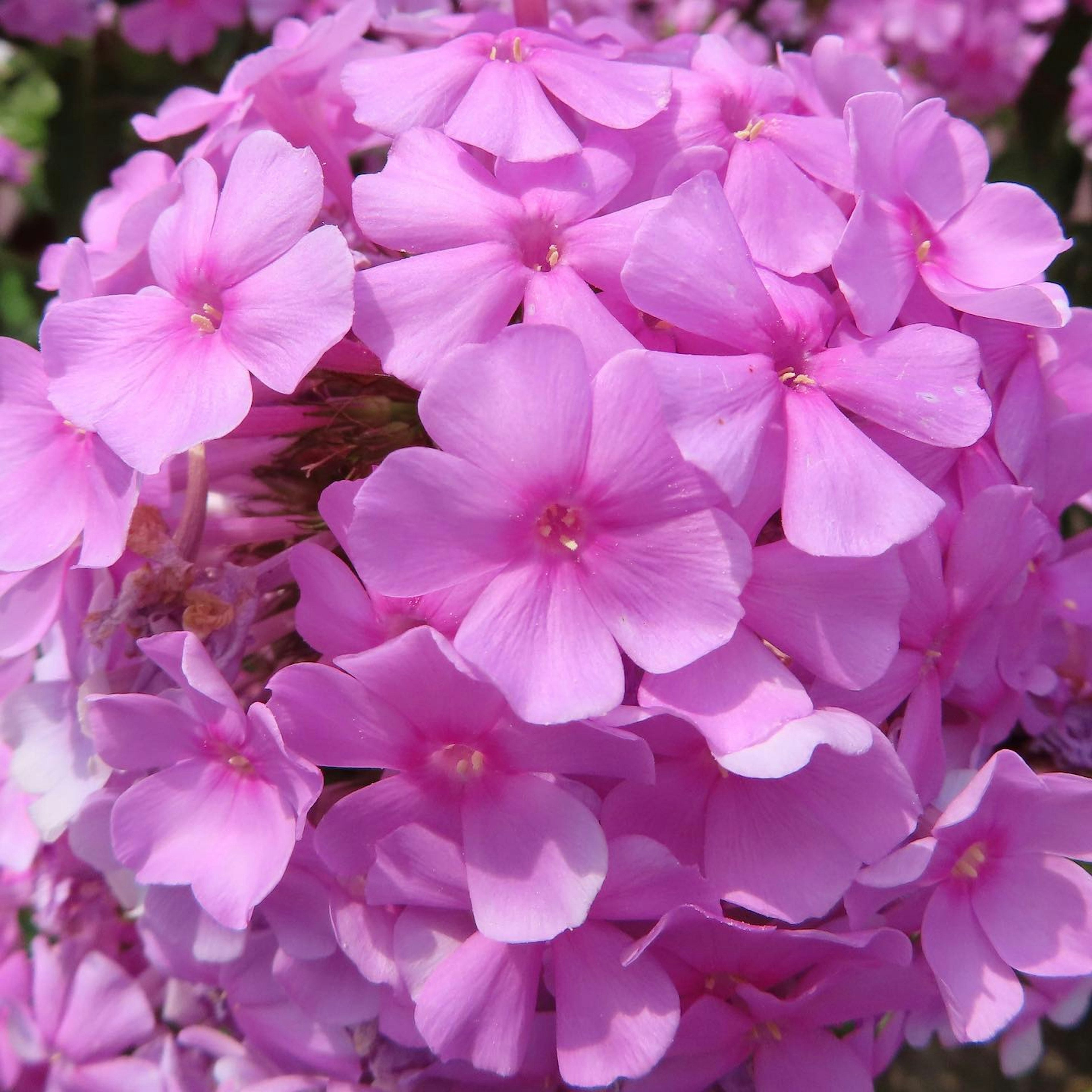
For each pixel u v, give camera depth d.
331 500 0.13
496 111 0.14
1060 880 0.14
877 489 0.13
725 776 0.14
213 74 0.29
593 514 0.13
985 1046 0.28
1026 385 0.15
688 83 0.15
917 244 0.15
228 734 0.14
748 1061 0.15
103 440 0.14
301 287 0.13
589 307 0.13
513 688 0.12
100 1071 0.17
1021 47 0.29
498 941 0.13
